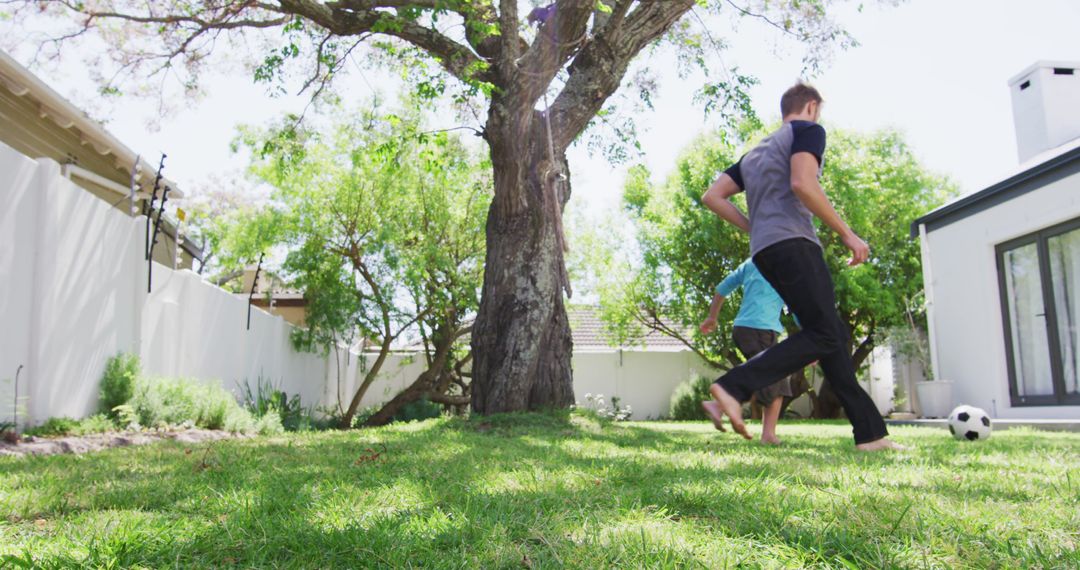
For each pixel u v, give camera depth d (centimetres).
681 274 1809
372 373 1477
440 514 200
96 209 681
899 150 1848
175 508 224
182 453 438
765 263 369
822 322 359
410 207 1469
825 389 1817
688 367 2227
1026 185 961
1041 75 1194
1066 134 1181
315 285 1384
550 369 787
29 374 581
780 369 356
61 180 618
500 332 767
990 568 149
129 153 987
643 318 1947
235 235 1420
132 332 761
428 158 861
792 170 358
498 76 805
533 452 407
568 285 769
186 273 894
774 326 564
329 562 162
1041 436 626
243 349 1082
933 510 198
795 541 169
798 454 389
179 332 876
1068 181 888
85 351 661
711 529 184
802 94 393
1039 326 962
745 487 241
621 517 198
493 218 802
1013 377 1007
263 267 1401
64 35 958
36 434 564
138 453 442
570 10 719
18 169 567
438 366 1565
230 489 249
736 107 997
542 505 219
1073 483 254
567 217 1906
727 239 1708
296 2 797
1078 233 895
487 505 216
